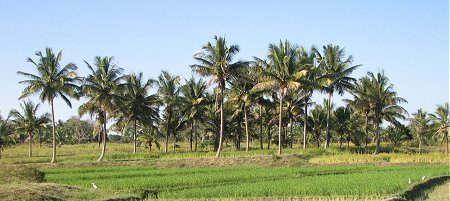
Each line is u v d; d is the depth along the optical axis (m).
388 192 29.08
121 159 63.25
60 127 127.38
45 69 62.69
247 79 64.94
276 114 88.25
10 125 84.31
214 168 51.41
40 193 27.14
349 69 69.38
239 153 65.19
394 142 96.00
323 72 71.69
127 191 31.86
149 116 77.38
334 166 51.53
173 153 71.19
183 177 38.97
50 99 62.78
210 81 61.56
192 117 79.12
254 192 29.53
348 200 27.39
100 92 63.72
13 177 35.09
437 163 55.22
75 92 63.97
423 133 97.19
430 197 29.94
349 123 90.44
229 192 29.58
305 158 59.03
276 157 57.69
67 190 29.77
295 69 62.69
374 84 70.12
